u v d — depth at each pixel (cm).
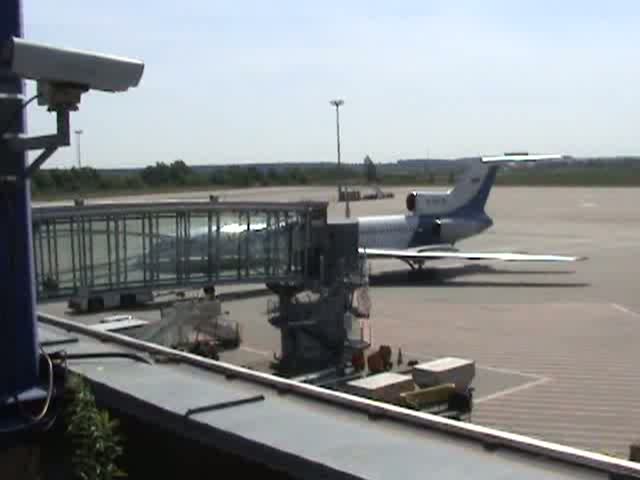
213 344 4134
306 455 670
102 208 4194
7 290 893
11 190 876
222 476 765
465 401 2894
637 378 3534
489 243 9731
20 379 907
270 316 4381
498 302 5694
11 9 855
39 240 4059
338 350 3791
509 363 3850
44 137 821
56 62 758
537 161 7794
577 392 3328
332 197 18162
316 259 4197
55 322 1353
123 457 897
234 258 4494
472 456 666
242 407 820
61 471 854
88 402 802
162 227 4775
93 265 4244
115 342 1190
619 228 11619
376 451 677
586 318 5016
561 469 634
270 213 4306
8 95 844
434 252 7088
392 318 5094
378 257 6912
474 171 7831
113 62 795
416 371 3123
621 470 612
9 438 858
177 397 848
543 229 11562
